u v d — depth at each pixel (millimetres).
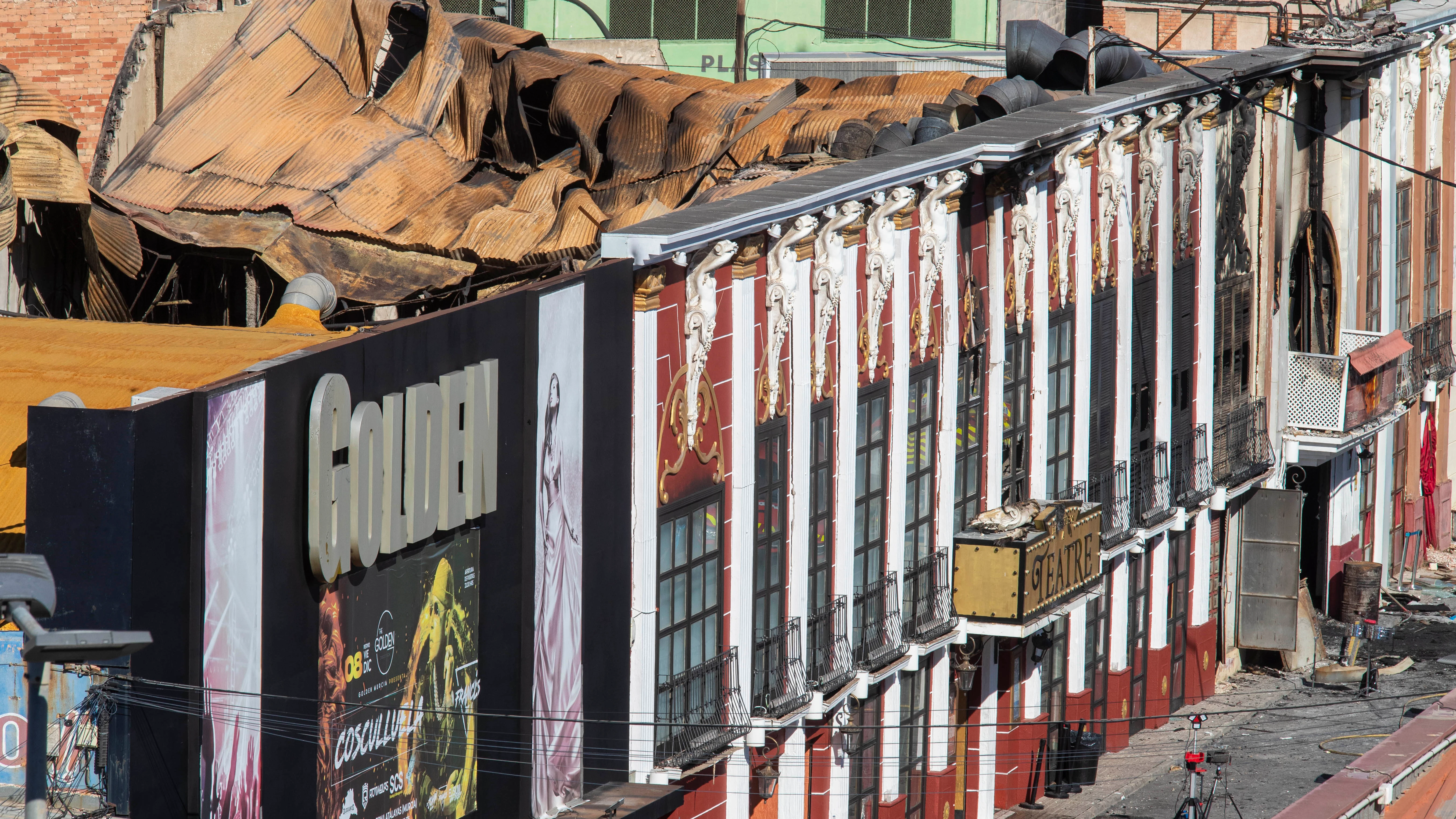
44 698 38344
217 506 54906
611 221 87938
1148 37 158625
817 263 84000
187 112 89125
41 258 80375
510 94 96750
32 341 66625
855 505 87688
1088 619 107250
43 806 38344
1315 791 98688
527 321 68750
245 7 93750
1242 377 122500
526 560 69938
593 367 72562
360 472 60375
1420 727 111500
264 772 57656
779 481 83188
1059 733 103688
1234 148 118812
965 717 98750
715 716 79688
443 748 66750
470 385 66000
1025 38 114062
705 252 76750
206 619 54750
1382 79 135625
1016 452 100125
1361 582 127125
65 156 77625
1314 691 121562
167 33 94875
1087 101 104188
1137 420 110188
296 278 80688
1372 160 136125
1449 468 157500
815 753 87188
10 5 100438
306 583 59219
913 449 92125
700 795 79250
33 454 52062
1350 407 128000
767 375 81500
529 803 71000
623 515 75000
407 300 81938
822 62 150500
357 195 86062
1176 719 115812
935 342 93250
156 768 53344
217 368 64062
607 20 162750
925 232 91375
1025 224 98375
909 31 156500
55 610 52156
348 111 92188
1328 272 132500
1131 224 108188
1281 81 122938
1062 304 102812
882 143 96438
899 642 90750
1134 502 109688
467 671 67688
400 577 63812
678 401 76688
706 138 97000
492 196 89875
